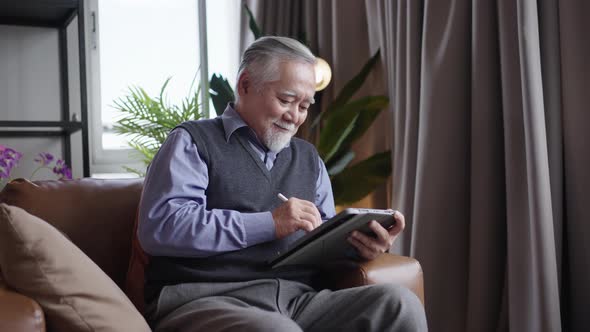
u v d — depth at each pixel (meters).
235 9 3.49
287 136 1.64
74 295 1.16
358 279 1.56
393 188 2.75
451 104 2.38
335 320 1.47
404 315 1.41
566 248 2.18
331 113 2.99
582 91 2.04
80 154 3.19
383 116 3.00
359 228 1.52
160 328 1.43
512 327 2.14
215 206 1.57
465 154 2.38
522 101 2.12
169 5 3.49
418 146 2.47
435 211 2.39
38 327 1.07
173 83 3.49
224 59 3.52
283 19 3.44
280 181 1.65
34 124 2.61
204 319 1.37
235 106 1.68
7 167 2.45
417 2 2.56
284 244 1.59
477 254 2.29
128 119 3.09
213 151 1.57
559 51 2.12
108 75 3.37
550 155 2.12
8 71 2.97
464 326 2.39
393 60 2.78
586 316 2.08
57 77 3.08
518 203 2.13
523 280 2.12
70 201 1.68
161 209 1.47
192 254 1.47
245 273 1.52
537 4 2.14
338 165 2.84
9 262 1.16
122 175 3.40
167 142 1.57
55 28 3.07
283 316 1.34
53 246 1.17
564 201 2.15
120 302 1.22
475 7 2.28
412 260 1.64
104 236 1.69
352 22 3.11
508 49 2.15
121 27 3.39
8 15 2.87
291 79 1.59
